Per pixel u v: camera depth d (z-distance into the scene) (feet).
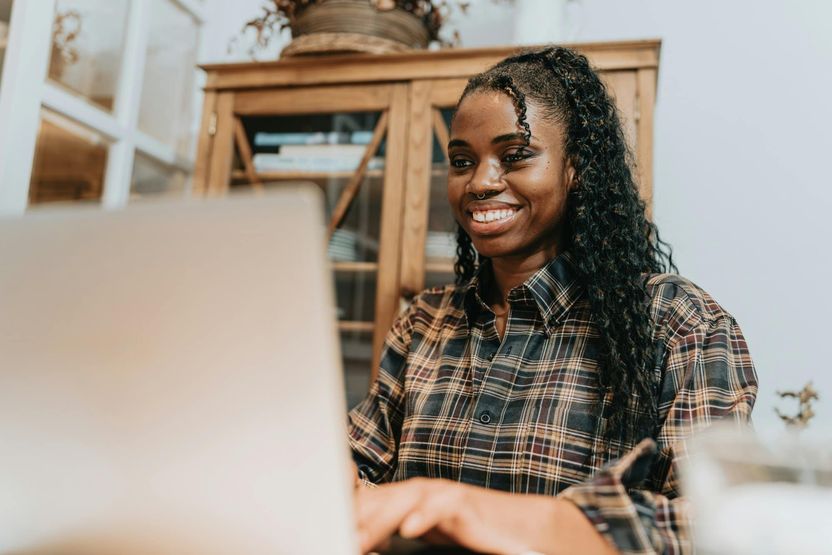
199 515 1.28
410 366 3.47
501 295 3.45
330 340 1.18
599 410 2.86
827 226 5.22
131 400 1.25
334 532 1.24
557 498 1.81
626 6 5.85
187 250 1.18
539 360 3.10
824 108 5.36
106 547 1.33
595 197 3.22
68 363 1.25
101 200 5.70
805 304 5.17
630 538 1.64
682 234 5.50
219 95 5.85
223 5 6.88
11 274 1.24
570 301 3.17
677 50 5.74
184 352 1.21
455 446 3.04
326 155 5.58
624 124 4.00
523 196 3.14
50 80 5.20
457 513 1.75
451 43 6.04
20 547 1.36
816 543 1.08
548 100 3.23
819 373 5.07
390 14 5.44
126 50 5.91
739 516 1.13
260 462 1.23
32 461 1.31
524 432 2.91
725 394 2.59
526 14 5.56
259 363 1.20
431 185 5.27
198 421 1.24
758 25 5.59
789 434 1.19
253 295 1.18
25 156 4.99
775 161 5.40
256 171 5.71
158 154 6.34
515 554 1.68
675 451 2.50
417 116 5.32
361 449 3.45
